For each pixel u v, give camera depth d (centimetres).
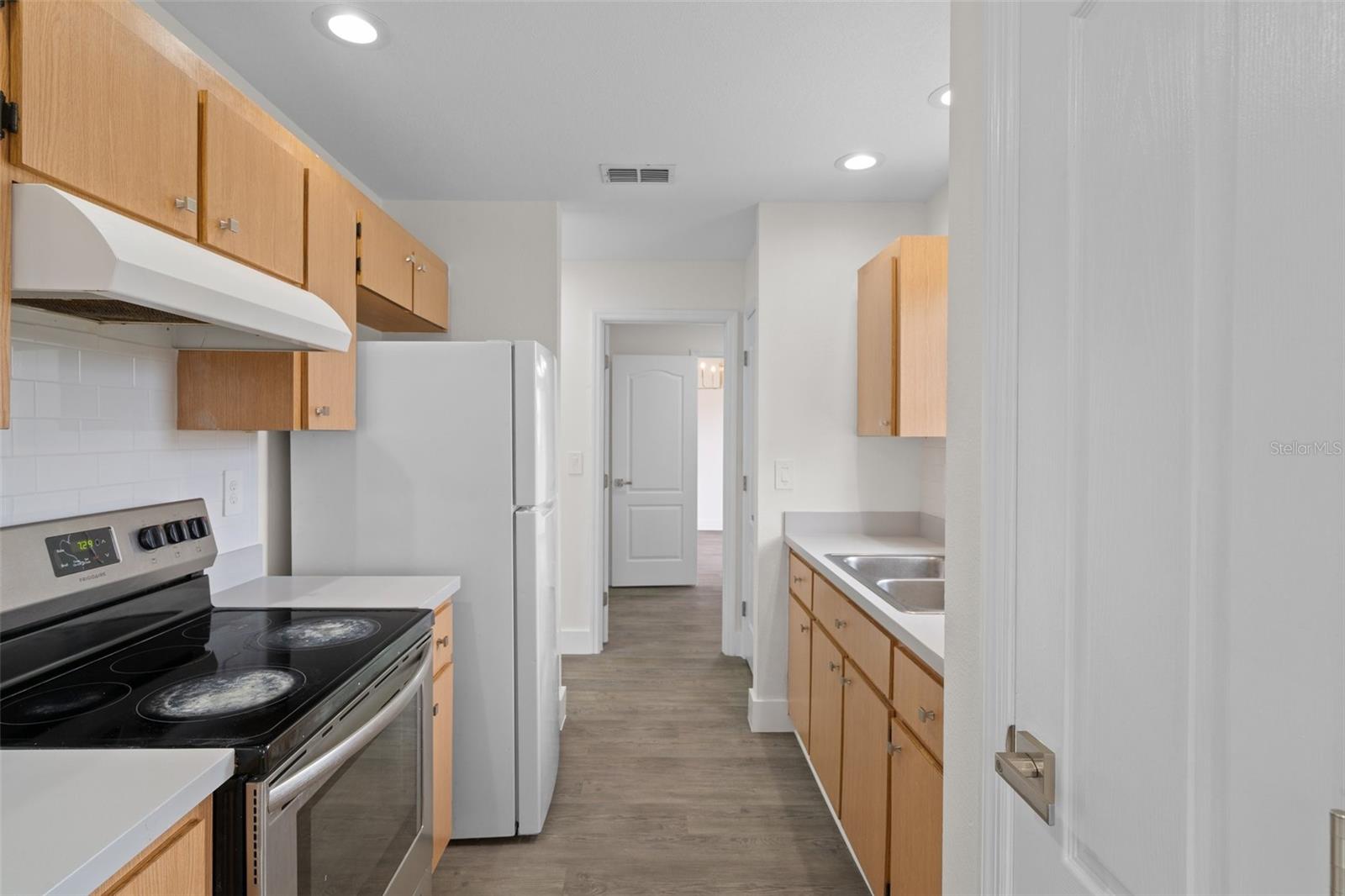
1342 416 44
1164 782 59
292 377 173
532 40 176
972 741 99
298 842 109
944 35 174
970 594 100
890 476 306
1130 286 64
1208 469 54
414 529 216
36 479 135
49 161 96
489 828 219
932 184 278
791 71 191
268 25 169
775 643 307
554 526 257
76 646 135
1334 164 44
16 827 79
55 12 97
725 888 200
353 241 200
